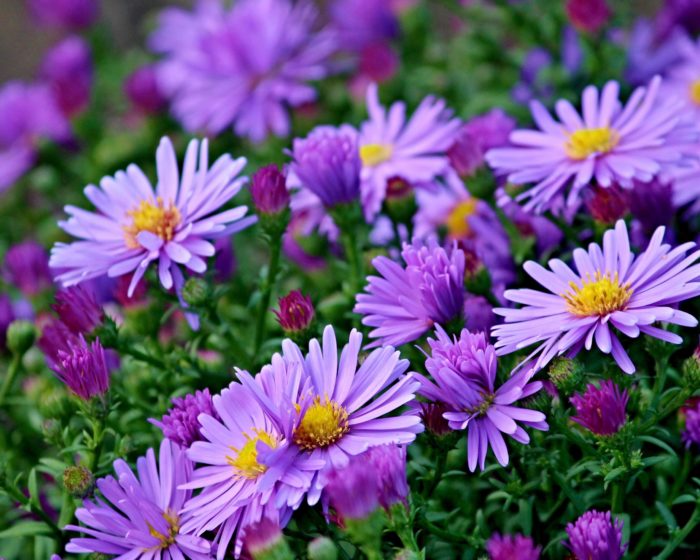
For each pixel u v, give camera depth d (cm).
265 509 39
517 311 41
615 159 45
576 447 44
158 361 45
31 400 48
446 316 42
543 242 47
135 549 40
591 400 40
